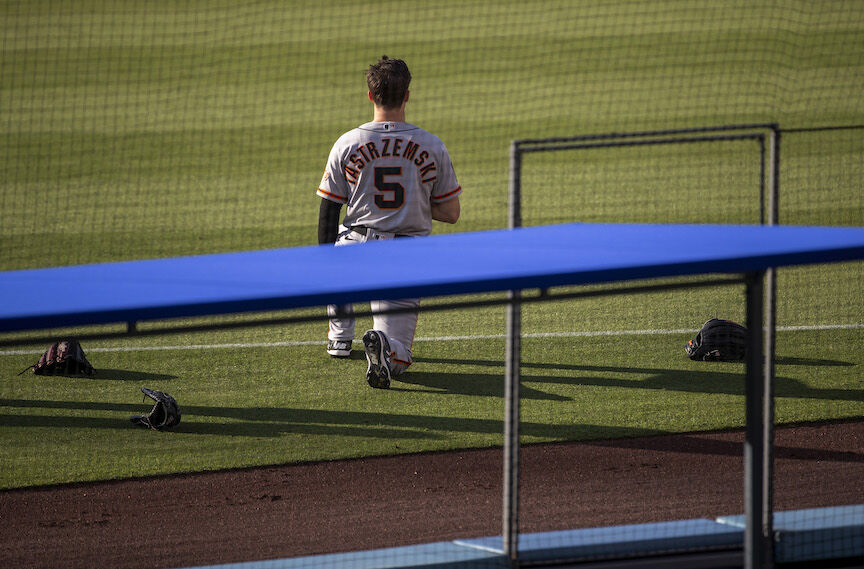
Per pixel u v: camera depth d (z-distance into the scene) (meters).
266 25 83.56
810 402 22.06
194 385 23.64
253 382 23.80
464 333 27.19
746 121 52.09
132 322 10.93
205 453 19.91
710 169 43.78
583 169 45.00
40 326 9.87
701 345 24.77
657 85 61.72
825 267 31.97
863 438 20.22
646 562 14.71
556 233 13.30
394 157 22.55
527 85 63.28
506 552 14.35
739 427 20.86
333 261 12.00
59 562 15.78
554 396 22.69
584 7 85.88
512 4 87.94
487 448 19.98
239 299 10.28
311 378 24.02
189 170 46.28
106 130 53.81
